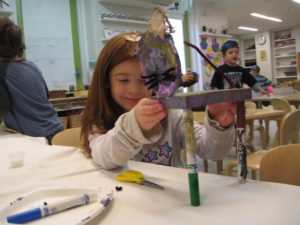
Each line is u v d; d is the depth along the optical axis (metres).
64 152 1.01
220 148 0.73
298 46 9.53
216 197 0.52
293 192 0.52
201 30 5.67
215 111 0.69
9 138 1.44
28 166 0.88
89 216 0.47
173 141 1.04
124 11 4.53
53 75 4.02
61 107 3.36
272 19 8.09
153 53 0.53
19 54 1.75
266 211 0.46
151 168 0.75
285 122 1.69
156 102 0.54
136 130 0.60
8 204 0.56
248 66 10.91
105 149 0.73
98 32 4.23
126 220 0.47
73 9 4.16
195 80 0.65
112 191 0.59
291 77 9.80
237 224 0.42
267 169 0.85
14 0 3.66
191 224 0.44
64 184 0.68
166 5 4.57
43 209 0.51
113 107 0.93
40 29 3.89
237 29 9.54
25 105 1.70
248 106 2.76
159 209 0.50
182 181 0.64
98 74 0.92
